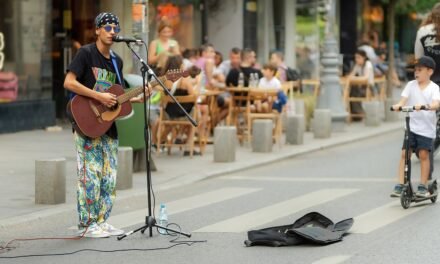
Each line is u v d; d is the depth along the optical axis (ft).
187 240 37.47
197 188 52.19
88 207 38.01
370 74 92.32
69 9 86.53
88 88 36.96
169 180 53.78
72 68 36.86
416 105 43.78
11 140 71.36
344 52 133.69
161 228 38.52
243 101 73.67
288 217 42.70
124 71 82.12
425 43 53.47
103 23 37.11
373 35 140.26
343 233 37.70
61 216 43.27
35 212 43.34
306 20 119.14
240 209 45.06
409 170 44.09
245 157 64.23
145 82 39.17
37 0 79.00
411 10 118.42
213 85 73.00
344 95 91.45
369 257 33.78
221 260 33.76
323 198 48.01
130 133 54.65
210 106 71.56
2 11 75.66
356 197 48.21
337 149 72.28
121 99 37.32
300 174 57.77
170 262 33.63
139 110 54.75
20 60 77.36
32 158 61.36
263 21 112.37
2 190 49.29
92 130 37.06
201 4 101.24
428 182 45.60
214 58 77.25
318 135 77.46
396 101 102.53
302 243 36.35
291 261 33.32
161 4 92.12
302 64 119.85
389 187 51.70
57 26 86.02
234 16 104.99
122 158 49.96
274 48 115.44
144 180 53.52
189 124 63.41
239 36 105.29
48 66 80.23
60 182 45.52
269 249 35.45
